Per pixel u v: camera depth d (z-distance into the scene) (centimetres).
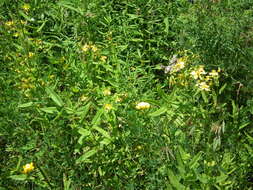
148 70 221
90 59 184
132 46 218
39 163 143
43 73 173
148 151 140
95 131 155
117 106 156
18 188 142
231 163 145
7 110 149
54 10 221
